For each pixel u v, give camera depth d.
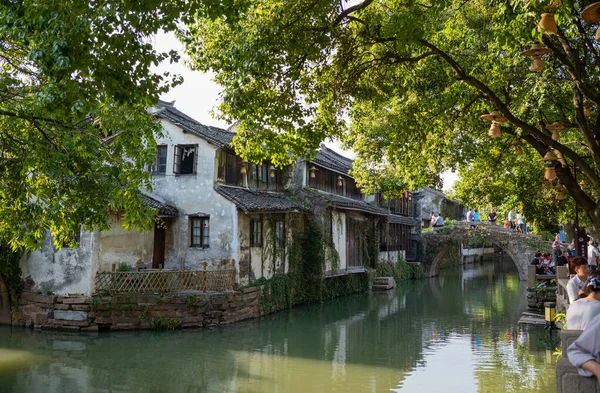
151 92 6.67
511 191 19.34
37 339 15.36
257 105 9.88
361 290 30.16
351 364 13.27
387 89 11.78
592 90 9.02
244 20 8.76
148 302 16.59
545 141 9.24
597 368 3.26
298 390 11.02
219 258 19.45
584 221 20.44
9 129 9.08
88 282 16.69
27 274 17.67
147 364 13.00
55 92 6.69
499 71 11.12
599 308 4.75
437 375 12.17
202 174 20.05
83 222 9.30
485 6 9.95
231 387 11.22
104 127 9.55
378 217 33.66
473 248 61.78
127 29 6.26
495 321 20.03
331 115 11.34
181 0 6.56
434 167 15.36
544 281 23.12
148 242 19.44
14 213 9.01
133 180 9.77
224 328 17.41
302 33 9.30
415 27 9.08
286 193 24.56
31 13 6.03
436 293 30.20
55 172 8.38
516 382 11.52
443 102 12.03
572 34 9.12
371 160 18.70
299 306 23.14
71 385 11.20
